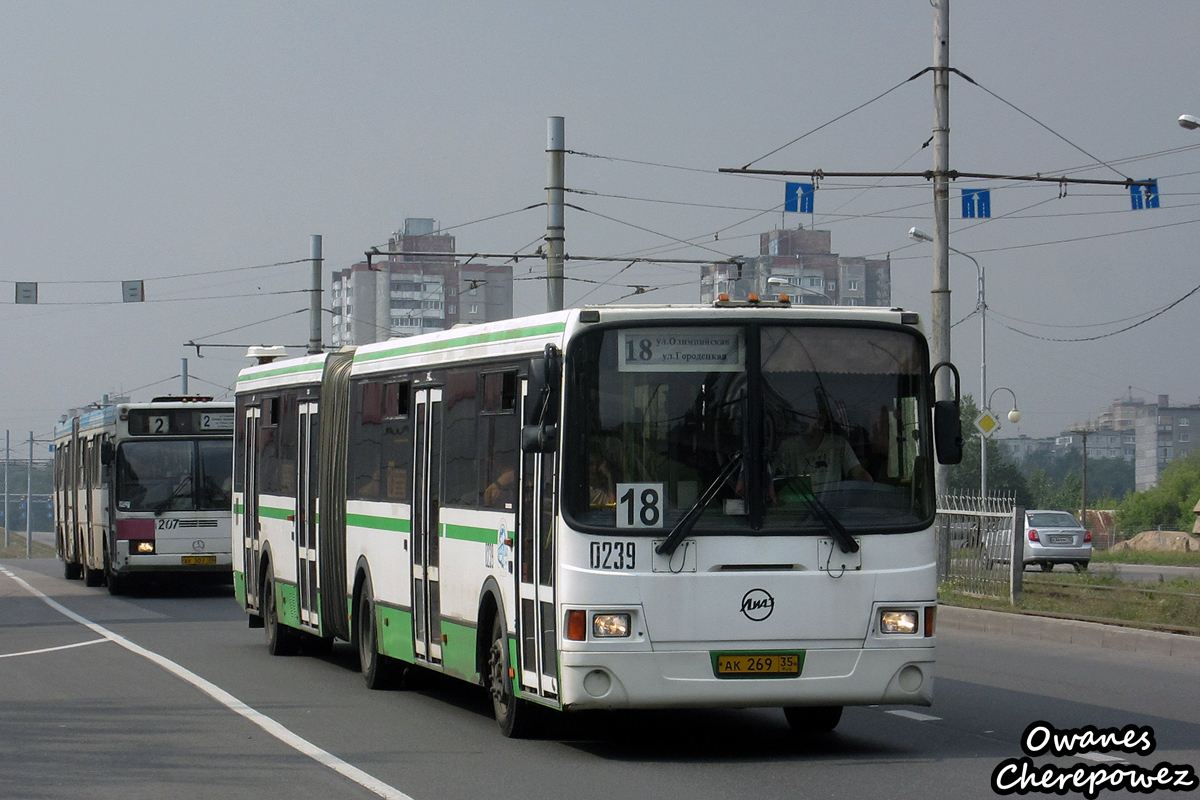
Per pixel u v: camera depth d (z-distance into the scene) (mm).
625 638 18469
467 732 21891
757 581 18656
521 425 20625
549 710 21031
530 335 20672
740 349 19156
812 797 16531
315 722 22953
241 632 40375
